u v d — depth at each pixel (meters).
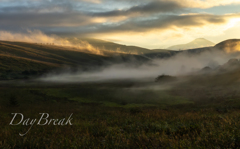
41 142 6.27
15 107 28.41
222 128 6.50
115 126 9.21
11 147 5.89
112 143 5.64
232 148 4.65
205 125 7.66
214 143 4.95
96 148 5.35
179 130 6.95
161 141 5.40
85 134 7.01
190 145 4.82
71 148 5.48
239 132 5.54
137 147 5.37
